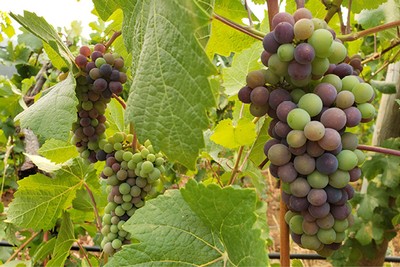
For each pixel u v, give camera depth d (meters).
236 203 0.28
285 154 0.31
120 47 0.53
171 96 0.24
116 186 0.48
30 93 1.02
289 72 0.29
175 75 0.24
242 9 0.48
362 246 0.90
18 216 0.59
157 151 0.25
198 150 0.24
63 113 0.35
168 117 0.25
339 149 0.31
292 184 0.31
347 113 0.31
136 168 0.47
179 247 0.32
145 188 0.48
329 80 0.31
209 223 0.31
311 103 0.30
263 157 0.50
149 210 0.32
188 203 0.30
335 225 0.33
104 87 0.42
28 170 0.72
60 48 0.41
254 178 0.67
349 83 0.32
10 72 1.46
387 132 0.84
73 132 0.47
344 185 0.31
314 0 0.50
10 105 0.92
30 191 0.60
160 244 0.31
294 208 0.32
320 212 0.31
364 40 1.26
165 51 0.25
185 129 0.24
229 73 0.60
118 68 0.43
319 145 0.30
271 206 1.93
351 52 0.72
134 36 0.30
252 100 0.31
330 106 0.31
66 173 0.61
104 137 0.48
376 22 0.67
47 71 1.12
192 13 0.23
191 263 0.31
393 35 0.65
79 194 0.64
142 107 0.25
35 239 0.79
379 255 0.90
